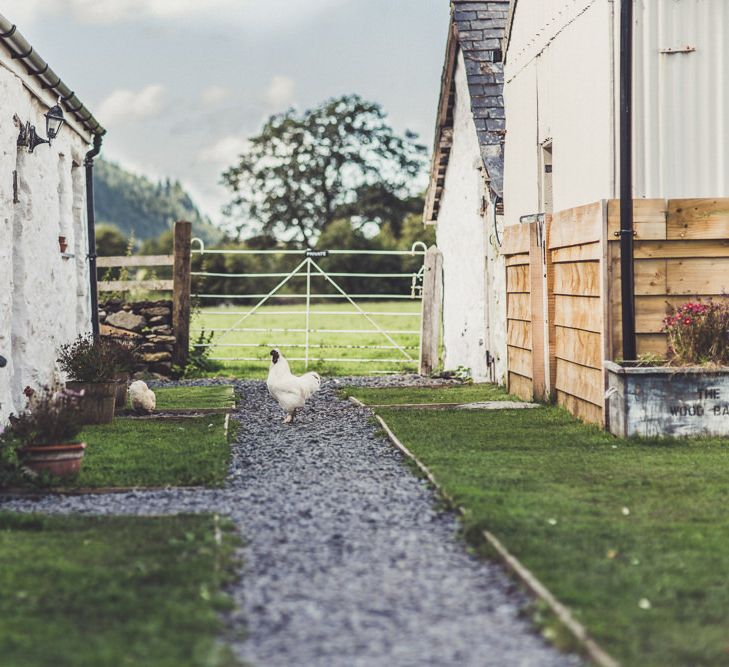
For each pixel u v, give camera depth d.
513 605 6.48
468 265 22.86
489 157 20.28
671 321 12.73
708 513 8.56
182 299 23.36
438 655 5.64
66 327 16.88
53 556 7.42
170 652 5.60
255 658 5.61
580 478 10.05
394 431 13.40
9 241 13.16
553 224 15.54
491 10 23.08
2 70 12.75
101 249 91.69
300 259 67.62
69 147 17.47
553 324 15.91
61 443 10.20
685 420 12.39
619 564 7.08
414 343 37.16
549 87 16.05
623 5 12.72
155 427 14.12
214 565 7.15
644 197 13.07
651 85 13.02
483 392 18.64
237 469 11.12
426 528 8.38
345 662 5.55
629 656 5.48
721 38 13.02
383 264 64.00
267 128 83.69
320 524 8.52
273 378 14.95
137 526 8.34
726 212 12.95
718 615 6.11
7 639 5.77
